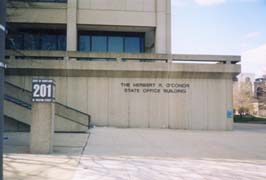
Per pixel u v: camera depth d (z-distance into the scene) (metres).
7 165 7.56
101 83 20.45
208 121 20.88
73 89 20.27
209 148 11.74
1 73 3.16
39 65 19.75
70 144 11.70
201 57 20.81
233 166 8.27
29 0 22.78
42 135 9.57
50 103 9.72
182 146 12.08
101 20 23.67
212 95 21.02
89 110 20.27
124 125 20.36
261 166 8.35
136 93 20.61
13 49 19.88
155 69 20.34
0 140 3.14
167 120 20.62
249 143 13.48
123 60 20.59
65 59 20.02
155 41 24.34
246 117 41.72
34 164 7.77
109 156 9.29
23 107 16.52
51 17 23.11
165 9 24.20
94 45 25.78
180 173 7.24
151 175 6.95
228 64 20.91
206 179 6.73
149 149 11.07
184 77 20.88
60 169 7.27
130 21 23.95
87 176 6.66
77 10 23.48
